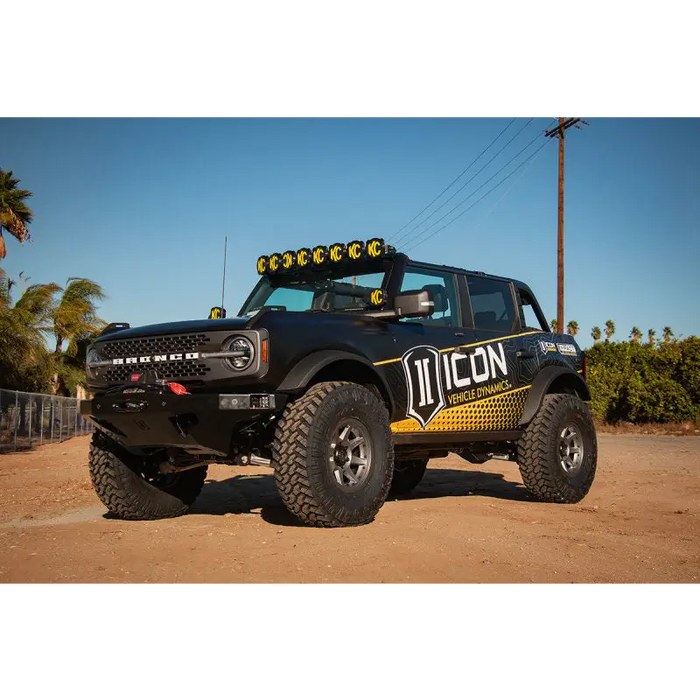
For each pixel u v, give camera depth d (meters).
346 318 5.55
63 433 26.16
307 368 5.01
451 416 6.23
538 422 6.92
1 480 9.59
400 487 7.67
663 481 8.90
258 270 6.84
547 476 6.83
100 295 32.53
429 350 6.08
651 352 26.62
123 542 4.49
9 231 32.06
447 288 6.64
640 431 24.61
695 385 25.08
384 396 5.66
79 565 3.89
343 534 4.65
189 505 5.97
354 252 6.12
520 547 4.39
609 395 26.45
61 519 5.81
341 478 5.06
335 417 4.92
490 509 6.01
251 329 4.86
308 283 6.46
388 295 5.94
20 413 20.52
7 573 3.75
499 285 7.34
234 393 4.91
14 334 24.55
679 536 4.98
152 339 5.14
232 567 3.83
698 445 17.20
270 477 9.00
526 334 7.32
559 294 28.38
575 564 4.05
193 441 4.98
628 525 5.40
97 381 5.43
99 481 5.59
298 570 3.77
